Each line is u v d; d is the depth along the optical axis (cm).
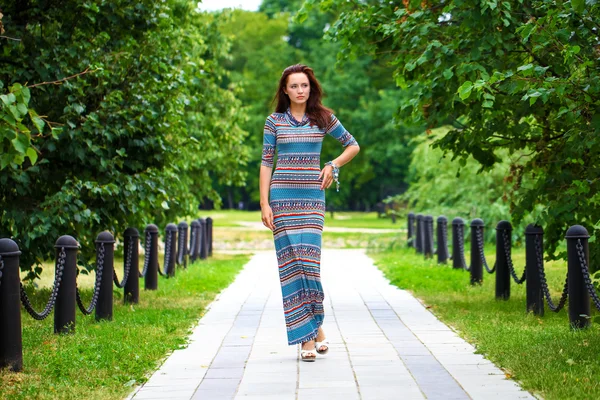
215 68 2047
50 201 943
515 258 1606
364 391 535
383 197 5259
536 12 864
